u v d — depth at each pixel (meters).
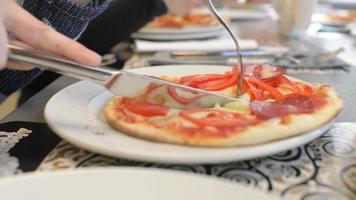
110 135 0.47
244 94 0.58
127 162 0.46
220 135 0.45
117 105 0.55
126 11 1.10
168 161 0.43
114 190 0.37
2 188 0.36
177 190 0.36
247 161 0.47
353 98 0.67
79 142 0.45
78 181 0.38
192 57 0.90
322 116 0.50
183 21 1.26
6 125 0.55
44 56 0.49
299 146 0.48
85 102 0.57
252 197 0.35
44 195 0.36
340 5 2.18
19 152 0.48
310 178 0.44
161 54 0.93
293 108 0.51
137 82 0.54
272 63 0.86
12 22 0.52
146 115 0.52
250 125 0.46
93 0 0.84
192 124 0.48
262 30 1.38
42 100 0.65
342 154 0.48
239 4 1.89
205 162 0.43
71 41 0.53
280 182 0.43
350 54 0.99
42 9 0.78
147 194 0.36
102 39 1.04
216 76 0.64
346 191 0.42
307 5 1.20
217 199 0.35
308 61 0.88
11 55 0.48
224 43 1.00
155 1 1.18
